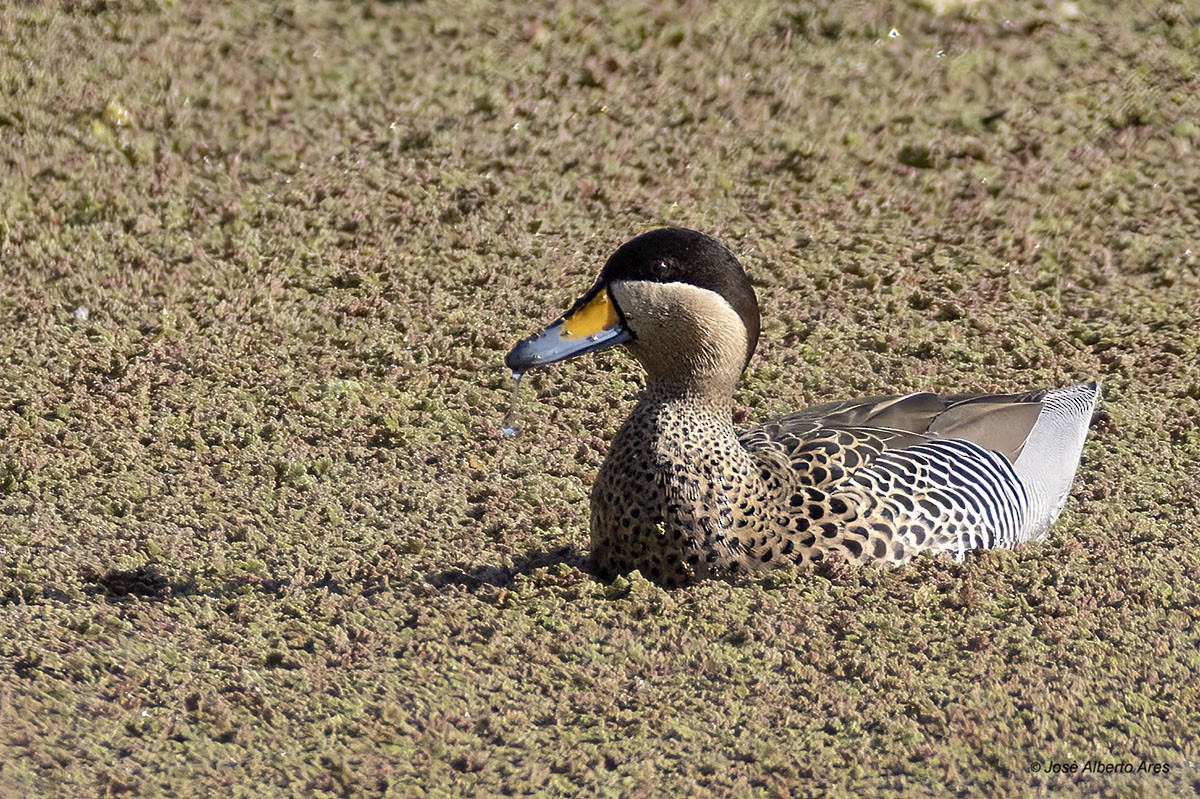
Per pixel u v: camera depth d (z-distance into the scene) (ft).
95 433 40.81
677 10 64.13
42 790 26.21
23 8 60.70
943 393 43.27
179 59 59.47
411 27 62.85
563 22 63.52
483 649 30.53
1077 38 62.90
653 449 31.55
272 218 52.21
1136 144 57.00
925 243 52.24
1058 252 51.85
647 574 32.12
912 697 29.12
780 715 28.76
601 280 32.22
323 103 58.34
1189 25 63.52
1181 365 45.37
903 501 32.63
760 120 58.18
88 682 29.32
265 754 27.58
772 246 51.39
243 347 45.88
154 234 51.19
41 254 50.03
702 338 31.22
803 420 35.94
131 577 33.35
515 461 40.01
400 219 51.96
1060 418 37.35
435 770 27.14
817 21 63.52
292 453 40.01
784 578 31.65
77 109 55.88
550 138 56.70
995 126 57.82
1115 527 36.37
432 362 45.21
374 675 29.81
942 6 64.03
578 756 27.45
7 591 32.55
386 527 36.40
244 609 32.07
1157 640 30.99
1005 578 32.96
